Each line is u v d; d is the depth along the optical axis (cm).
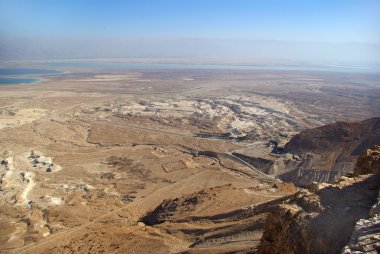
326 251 1928
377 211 1872
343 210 2109
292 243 2128
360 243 1545
